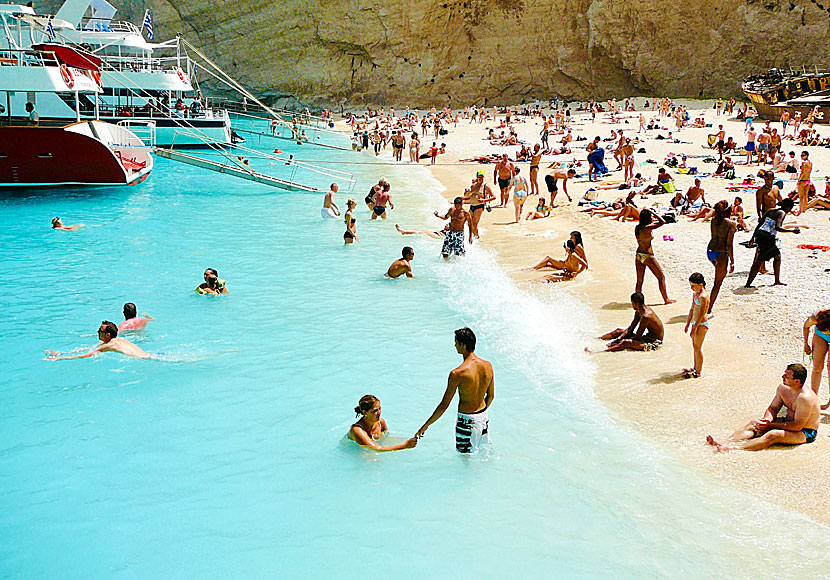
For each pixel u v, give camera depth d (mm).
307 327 12445
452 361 10820
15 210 24516
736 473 7238
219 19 69375
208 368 10602
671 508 6758
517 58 67312
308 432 8617
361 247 18812
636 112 57281
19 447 8281
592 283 14195
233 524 6816
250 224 22297
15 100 32656
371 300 13984
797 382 7566
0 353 11188
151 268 16656
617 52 61906
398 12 67062
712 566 5938
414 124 57750
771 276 13203
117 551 6430
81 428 8742
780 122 45031
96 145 27047
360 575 6035
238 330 12320
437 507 6992
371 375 10305
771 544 6148
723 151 30859
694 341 9281
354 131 57594
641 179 23906
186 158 28547
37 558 6336
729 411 8469
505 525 6664
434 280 15312
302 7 68188
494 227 20453
